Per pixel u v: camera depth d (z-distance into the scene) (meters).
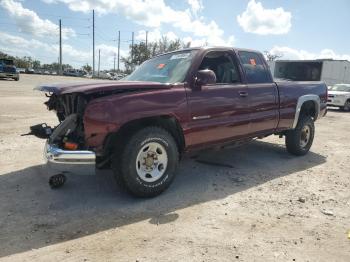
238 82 5.56
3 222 3.83
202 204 4.42
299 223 3.95
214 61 5.32
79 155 4.04
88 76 76.19
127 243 3.42
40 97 18.05
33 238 3.50
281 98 6.20
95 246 3.36
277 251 3.33
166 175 4.61
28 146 7.05
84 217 3.98
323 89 7.39
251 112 5.61
